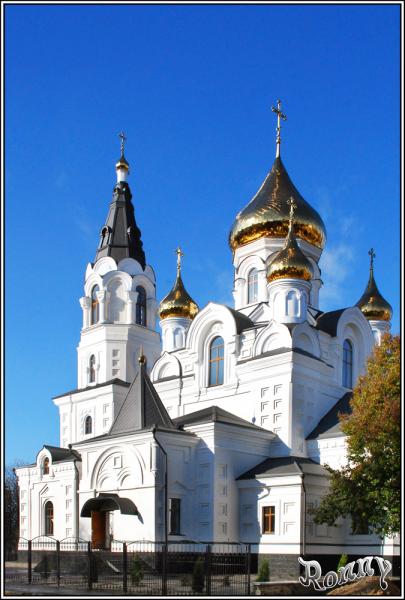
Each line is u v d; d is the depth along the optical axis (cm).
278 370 5009
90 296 6869
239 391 5259
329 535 4462
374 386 3916
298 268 5309
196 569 3362
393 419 3756
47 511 5872
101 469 4706
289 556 4272
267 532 4453
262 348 5209
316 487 4428
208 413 4956
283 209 6112
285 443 4841
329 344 5488
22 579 3894
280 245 6088
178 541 4300
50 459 5891
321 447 4838
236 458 4700
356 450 3916
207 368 5622
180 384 5778
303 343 5194
